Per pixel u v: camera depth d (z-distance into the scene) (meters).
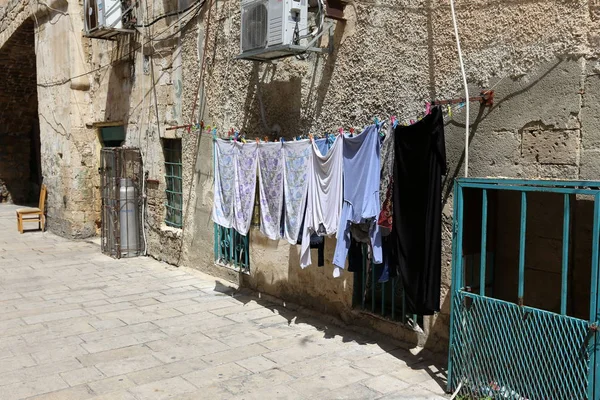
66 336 5.57
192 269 8.37
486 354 3.94
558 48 3.91
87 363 4.88
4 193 18.67
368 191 4.60
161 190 9.10
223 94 7.36
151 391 4.31
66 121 11.36
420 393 4.21
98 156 11.50
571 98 3.85
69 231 11.50
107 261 9.27
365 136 4.65
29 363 4.88
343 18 5.47
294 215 5.49
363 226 4.85
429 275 4.21
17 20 13.12
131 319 6.12
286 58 6.26
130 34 9.51
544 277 4.23
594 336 3.28
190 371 4.68
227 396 4.20
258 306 6.55
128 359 4.96
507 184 3.73
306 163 5.30
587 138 3.79
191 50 7.97
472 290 4.41
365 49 5.30
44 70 12.22
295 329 5.73
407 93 4.95
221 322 5.99
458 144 4.57
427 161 4.21
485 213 3.89
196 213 8.19
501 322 3.83
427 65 4.77
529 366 3.69
